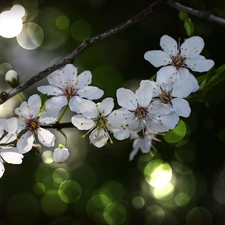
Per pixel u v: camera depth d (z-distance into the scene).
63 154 0.67
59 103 0.68
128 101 0.67
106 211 0.81
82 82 0.68
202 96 0.69
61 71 0.68
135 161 0.81
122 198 0.81
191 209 0.81
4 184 0.80
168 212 0.81
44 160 0.80
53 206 0.81
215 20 0.64
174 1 0.66
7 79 0.68
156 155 0.81
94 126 0.68
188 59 0.69
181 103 0.68
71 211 0.81
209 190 0.81
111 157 0.81
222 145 0.81
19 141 0.67
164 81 0.68
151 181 0.81
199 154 0.81
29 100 0.67
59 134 0.81
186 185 0.81
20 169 0.80
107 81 0.81
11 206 0.81
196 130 0.81
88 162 0.81
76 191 0.81
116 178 0.81
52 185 0.81
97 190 0.81
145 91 0.67
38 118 0.67
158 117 0.67
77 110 0.68
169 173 0.81
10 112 0.80
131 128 0.68
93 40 0.66
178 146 0.81
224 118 0.81
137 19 0.66
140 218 0.81
